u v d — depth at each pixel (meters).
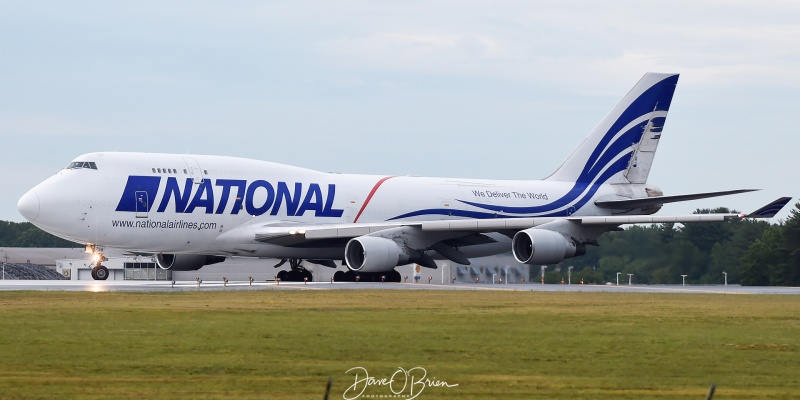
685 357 66.62
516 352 68.19
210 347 69.06
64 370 58.97
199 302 109.12
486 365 62.38
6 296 117.94
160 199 162.75
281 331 78.56
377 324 84.94
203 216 166.25
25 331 77.44
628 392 53.97
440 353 67.31
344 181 182.12
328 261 189.25
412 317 92.19
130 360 62.97
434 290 141.25
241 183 170.12
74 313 93.06
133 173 162.38
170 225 164.00
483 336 76.94
